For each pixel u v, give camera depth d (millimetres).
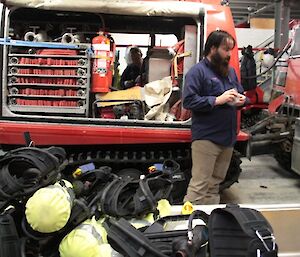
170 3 3807
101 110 3895
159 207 2027
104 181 2186
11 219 1664
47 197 1594
